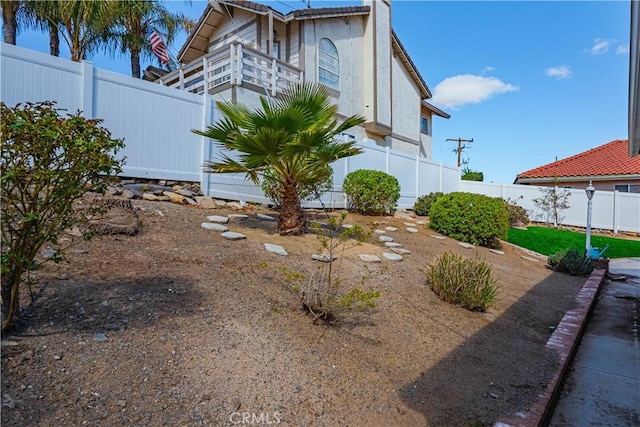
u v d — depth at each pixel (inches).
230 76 409.7
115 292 131.8
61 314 112.5
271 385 105.0
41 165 95.3
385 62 636.7
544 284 288.7
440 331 165.2
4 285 97.1
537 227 634.8
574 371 154.6
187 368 102.7
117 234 185.8
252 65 412.8
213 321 128.0
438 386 120.6
